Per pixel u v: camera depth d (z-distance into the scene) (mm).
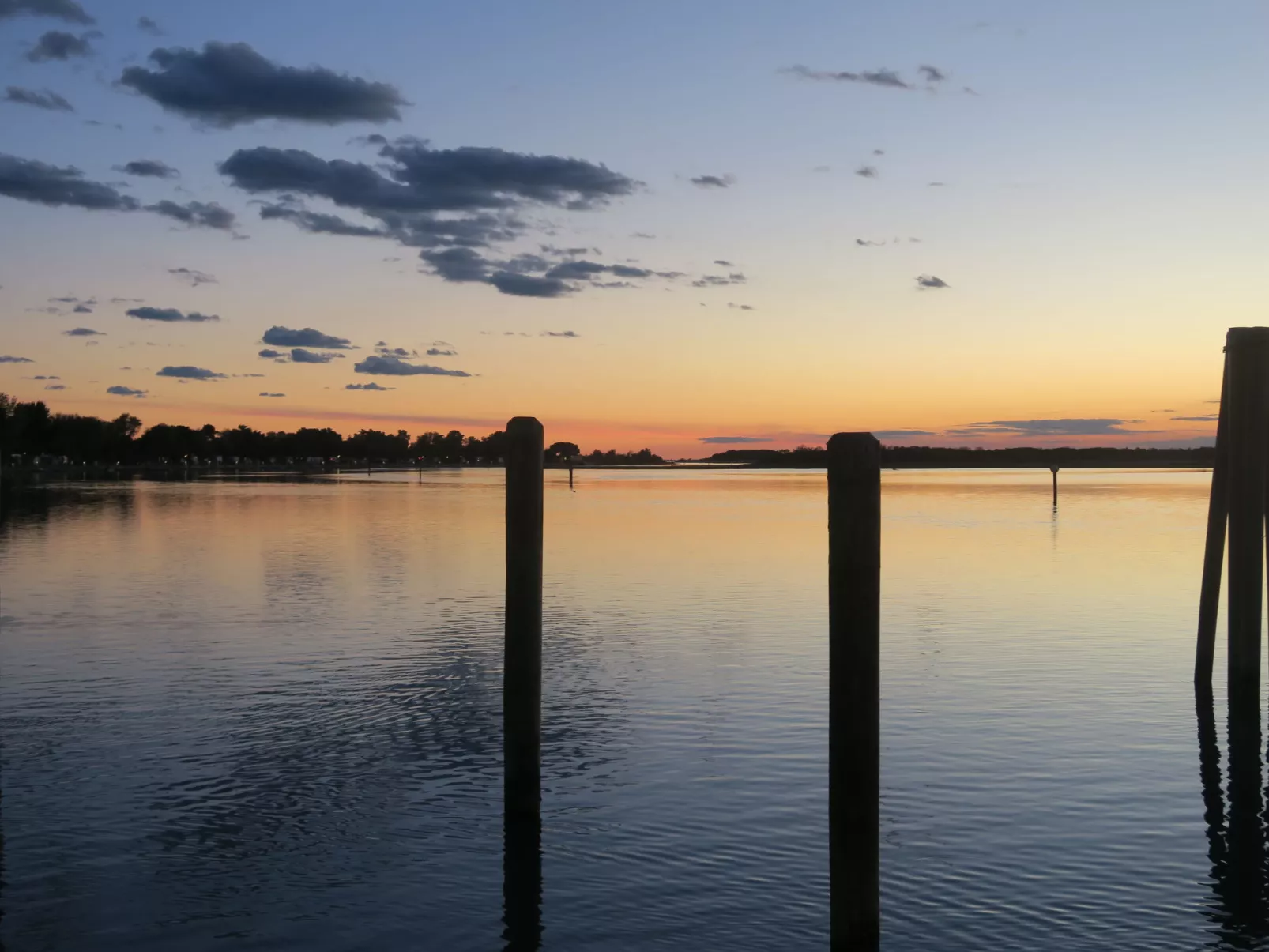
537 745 12219
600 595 29156
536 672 12188
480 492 109938
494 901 10203
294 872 10797
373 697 17438
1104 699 17109
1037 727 15523
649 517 64750
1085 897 10156
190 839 11641
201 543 45375
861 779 8445
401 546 43938
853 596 8352
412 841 11547
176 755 14383
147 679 18672
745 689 17875
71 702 17141
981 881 10484
